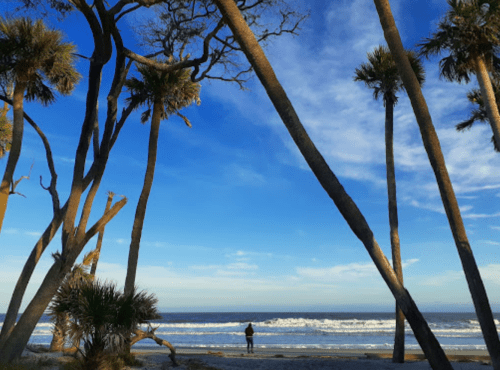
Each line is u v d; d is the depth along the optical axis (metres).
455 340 35.47
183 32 11.45
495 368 6.33
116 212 9.92
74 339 7.19
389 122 14.66
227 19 6.04
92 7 9.66
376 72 14.73
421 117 7.10
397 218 13.61
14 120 10.34
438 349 5.38
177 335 46.47
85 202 10.05
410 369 10.62
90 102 10.49
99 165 10.60
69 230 9.40
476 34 12.62
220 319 101.44
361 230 5.68
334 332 47.12
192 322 85.56
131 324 7.38
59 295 7.43
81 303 7.06
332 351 19.47
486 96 12.45
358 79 15.43
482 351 18.69
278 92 5.84
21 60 10.65
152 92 14.16
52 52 11.30
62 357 10.52
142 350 18.39
